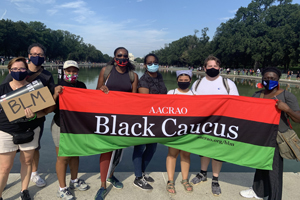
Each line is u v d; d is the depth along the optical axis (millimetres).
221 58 65688
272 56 47062
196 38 96375
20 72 2404
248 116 2840
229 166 4465
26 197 2660
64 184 2760
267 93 2896
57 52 90750
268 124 2771
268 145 2779
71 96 2736
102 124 2830
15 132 2439
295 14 43969
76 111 2762
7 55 65188
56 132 2801
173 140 2951
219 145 2943
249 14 60281
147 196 2920
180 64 110125
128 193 2965
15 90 2445
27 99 2438
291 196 3049
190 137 2965
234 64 66625
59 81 2908
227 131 2908
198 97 2887
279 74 2730
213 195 3018
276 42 46312
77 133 2775
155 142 2939
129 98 2846
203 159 3273
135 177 3381
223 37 61406
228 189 3189
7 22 57656
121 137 2885
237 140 2893
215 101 2885
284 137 2658
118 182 3088
